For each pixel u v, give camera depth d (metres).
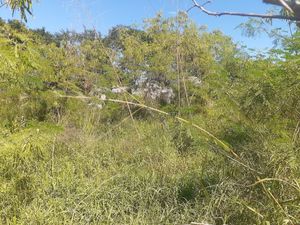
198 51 10.15
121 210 4.42
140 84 11.58
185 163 5.89
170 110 3.59
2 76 3.22
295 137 4.04
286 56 4.02
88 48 9.97
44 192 4.89
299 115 4.36
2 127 4.07
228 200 4.14
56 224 4.15
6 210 4.39
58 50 7.16
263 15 0.83
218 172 4.79
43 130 3.70
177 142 6.60
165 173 5.61
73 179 5.24
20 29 3.58
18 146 3.70
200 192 4.62
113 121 8.41
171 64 11.12
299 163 3.75
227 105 4.68
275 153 3.82
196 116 4.96
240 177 4.38
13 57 3.05
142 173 5.47
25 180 4.82
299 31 3.91
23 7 2.80
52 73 3.53
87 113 7.70
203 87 6.20
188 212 4.26
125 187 4.98
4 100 3.97
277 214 3.25
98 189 4.74
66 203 4.56
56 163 5.76
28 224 4.12
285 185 3.55
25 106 4.10
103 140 7.88
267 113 4.39
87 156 6.60
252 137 4.34
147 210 4.41
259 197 3.86
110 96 4.06
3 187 4.64
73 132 7.37
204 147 3.67
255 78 4.49
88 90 6.17
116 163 6.34
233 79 4.96
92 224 4.21
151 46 11.78
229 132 4.39
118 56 11.81
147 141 7.27
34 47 3.32
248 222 3.74
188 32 10.94
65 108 6.64
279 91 4.36
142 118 8.55
